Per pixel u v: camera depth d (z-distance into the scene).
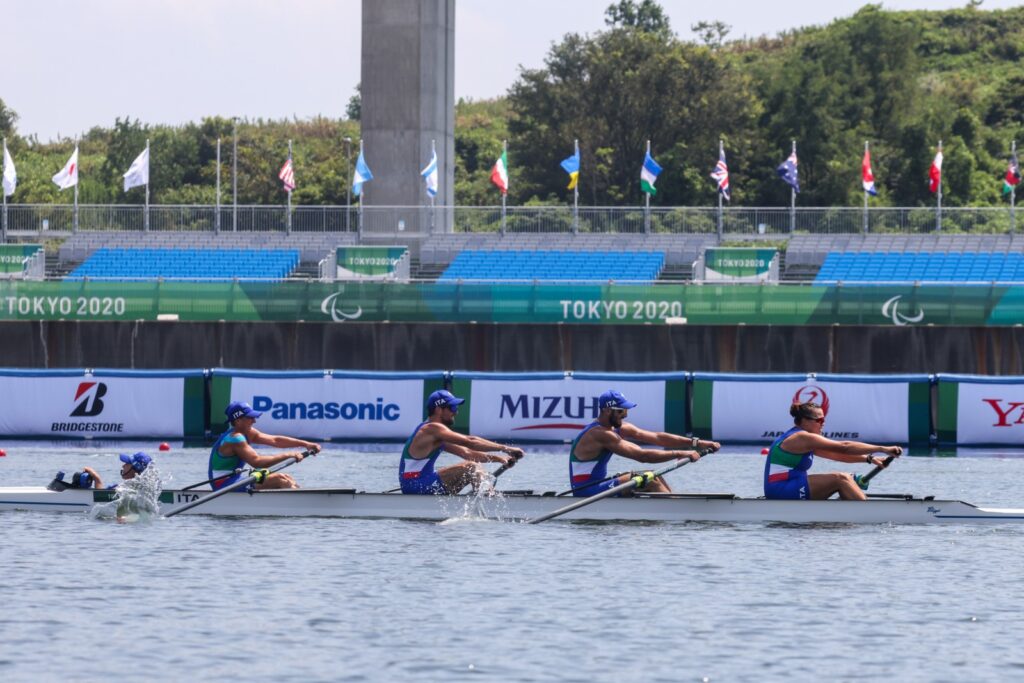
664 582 64.56
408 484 84.75
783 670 50.16
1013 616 58.06
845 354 171.88
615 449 82.81
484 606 59.53
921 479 106.38
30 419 137.75
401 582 64.31
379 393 135.88
